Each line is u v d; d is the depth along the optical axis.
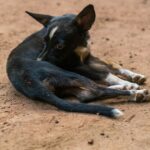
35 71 9.86
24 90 9.87
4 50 13.23
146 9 17.19
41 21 11.25
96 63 10.95
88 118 9.09
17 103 9.98
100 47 13.52
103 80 10.60
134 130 8.76
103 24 15.70
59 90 9.90
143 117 9.25
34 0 18.33
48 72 9.80
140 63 12.14
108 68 11.11
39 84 9.67
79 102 9.80
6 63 11.50
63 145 8.30
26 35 14.61
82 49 10.61
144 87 10.69
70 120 9.05
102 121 9.00
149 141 8.40
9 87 10.80
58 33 10.37
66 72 9.88
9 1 18.16
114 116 9.10
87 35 10.85
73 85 9.74
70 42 10.37
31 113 9.45
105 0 18.36
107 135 8.58
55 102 9.48
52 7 17.47
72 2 18.12
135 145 8.29
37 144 8.33
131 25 15.53
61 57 10.40
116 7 17.45
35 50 10.77
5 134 8.70
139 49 13.25
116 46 13.57
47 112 9.46
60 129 8.77
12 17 16.33
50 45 10.42
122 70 11.06
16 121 9.15
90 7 10.48
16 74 10.06
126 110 9.52
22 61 10.20
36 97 9.73
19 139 8.50
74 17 10.80
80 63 10.64
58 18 10.80
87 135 8.58
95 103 9.84
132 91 9.83
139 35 14.53
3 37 14.34
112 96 9.76
